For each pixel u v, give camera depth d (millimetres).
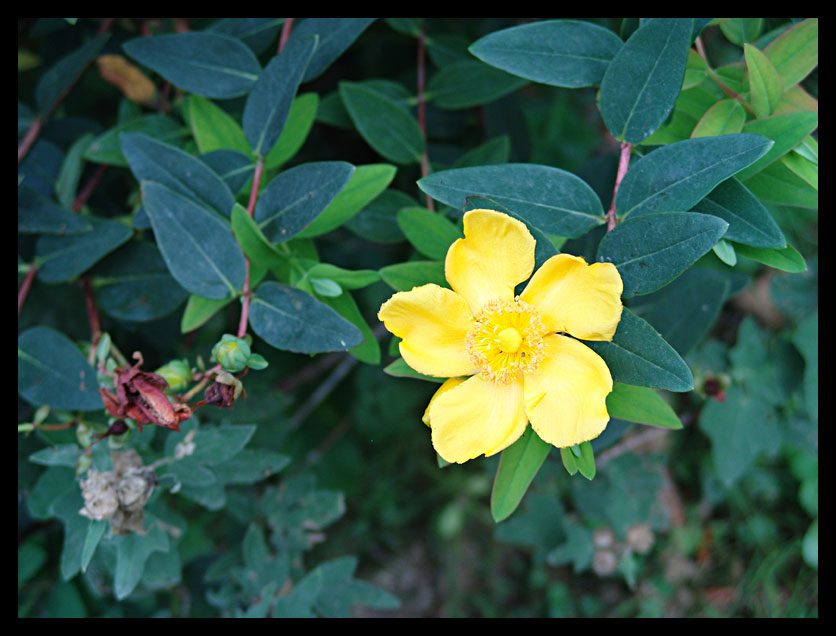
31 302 323
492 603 526
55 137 344
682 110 279
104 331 332
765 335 414
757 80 262
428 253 279
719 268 464
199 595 390
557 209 252
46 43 364
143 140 284
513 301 240
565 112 503
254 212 285
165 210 271
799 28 270
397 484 546
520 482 247
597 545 419
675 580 499
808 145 266
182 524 312
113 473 281
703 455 477
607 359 239
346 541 536
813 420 375
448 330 244
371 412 526
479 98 346
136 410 257
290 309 269
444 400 243
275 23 323
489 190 250
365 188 283
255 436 357
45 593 362
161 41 305
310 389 500
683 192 243
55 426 297
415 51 393
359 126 325
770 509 495
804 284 426
